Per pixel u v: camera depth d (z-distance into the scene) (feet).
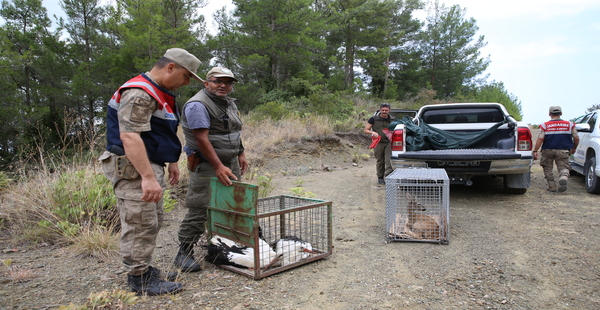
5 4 73.61
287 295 9.18
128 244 8.79
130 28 61.52
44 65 67.97
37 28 73.82
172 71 8.75
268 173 28.07
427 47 134.62
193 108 9.93
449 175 19.85
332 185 24.68
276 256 10.66
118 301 8.45
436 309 8.47
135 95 8.01
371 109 71.51
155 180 8.23
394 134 20.08
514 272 10.48
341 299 8.98
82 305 8.37
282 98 66.03
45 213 14.23
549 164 21.62
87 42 77.25
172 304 8.65
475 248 12.51
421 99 91.81
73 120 20.43
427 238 13.32
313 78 83.51
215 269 10.80
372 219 16.44
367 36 106.42
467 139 20.85
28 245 12.87
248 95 68.95
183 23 63.77
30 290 9.36
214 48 68.69
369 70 112.98
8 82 55.88
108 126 8.61
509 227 14.83
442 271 10.64
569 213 16.67
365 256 11.94
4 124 49.29
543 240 13.15
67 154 20.24
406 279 10.14
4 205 15.12
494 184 24.45
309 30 77.92
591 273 10.31
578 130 23.70
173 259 11.48
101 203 14.20
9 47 53.72
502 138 22.20
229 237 10.50
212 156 9.97
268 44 73.00
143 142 8.16
